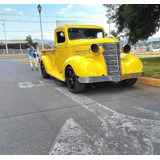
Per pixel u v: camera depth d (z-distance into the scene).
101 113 3.36
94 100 4.20
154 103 3.86
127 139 2.41
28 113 3.46
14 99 4.47
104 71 4.40
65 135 2.56
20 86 6.09
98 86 5.73
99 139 2.42
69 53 5.42
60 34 5.64
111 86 5.68
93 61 4.42
